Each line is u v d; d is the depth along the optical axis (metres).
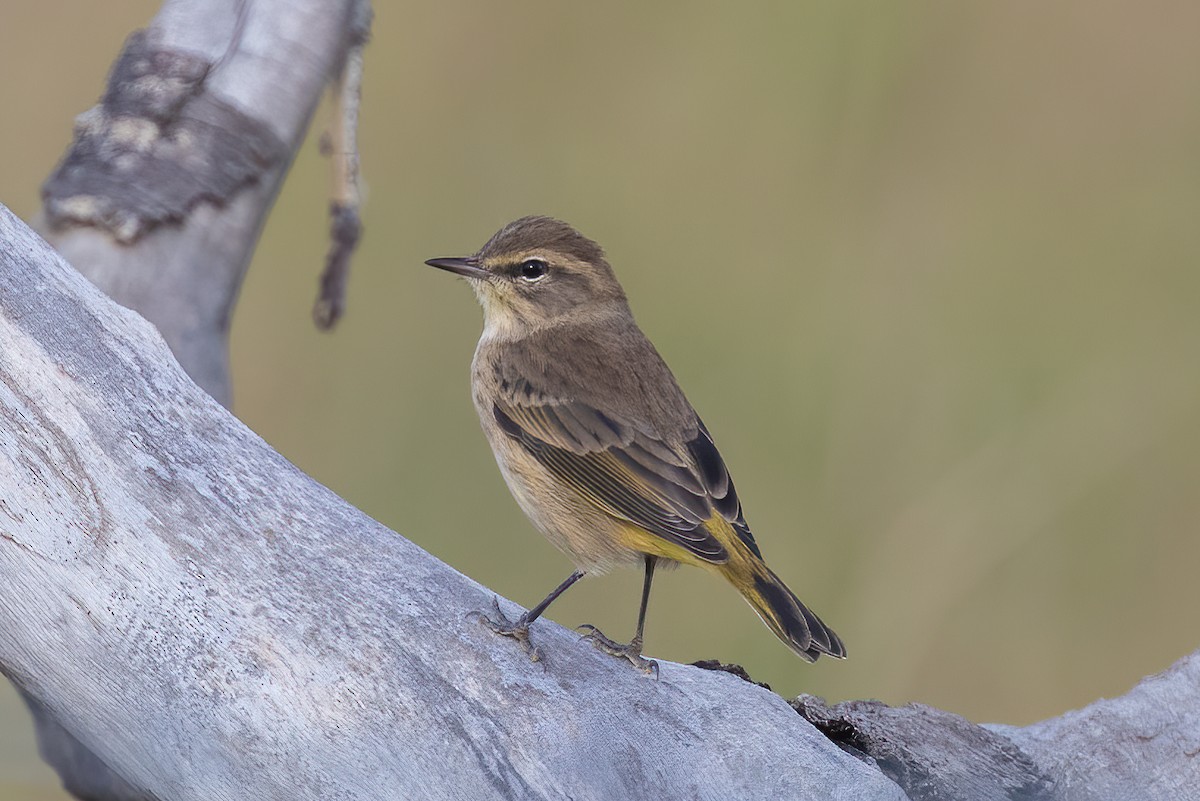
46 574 6.47
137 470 6.61
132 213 9.24
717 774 6.62
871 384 13.72
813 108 14.38
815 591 12.81
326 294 9.91
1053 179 14.67
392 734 6.45
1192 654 8.74
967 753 7.85
